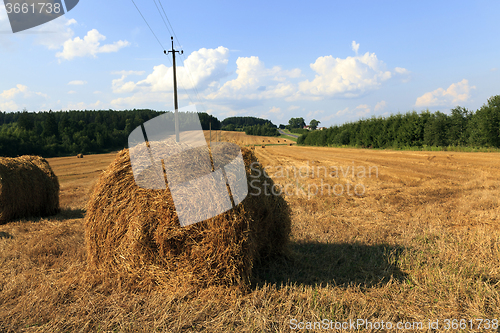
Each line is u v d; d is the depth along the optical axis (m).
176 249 3.57
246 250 3.47
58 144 60.47
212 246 3.43
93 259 3.98
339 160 22.33
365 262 4.21
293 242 5.13
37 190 8.43
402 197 8.78
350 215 6.95
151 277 3.60
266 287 3.43
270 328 2.70
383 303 3.07
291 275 3.87
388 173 14.27
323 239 5.25
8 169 7.86
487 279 3.49
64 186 15.70
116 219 3.81
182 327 2.76
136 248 3.65
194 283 3.47
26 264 4.35
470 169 14.16
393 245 4.79
